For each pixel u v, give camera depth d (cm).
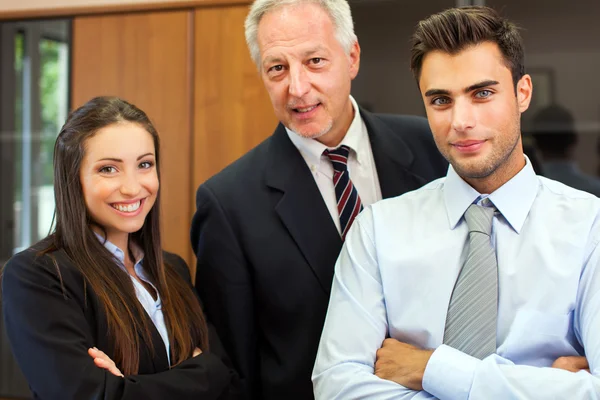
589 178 261
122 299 145
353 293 140
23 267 139
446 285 136
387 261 139
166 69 284
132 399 133
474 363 121
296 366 163
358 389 129
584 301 125
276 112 163
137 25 288
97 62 292
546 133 265
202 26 280
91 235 148
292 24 152
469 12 130
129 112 150
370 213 148
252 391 171
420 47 132
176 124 283
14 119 302
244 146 277
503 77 126
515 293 129
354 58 170
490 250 132
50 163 299
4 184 303
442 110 131
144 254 160
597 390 112
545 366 127
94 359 133
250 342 169
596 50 256
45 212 300
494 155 127
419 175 177
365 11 269
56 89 298
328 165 172
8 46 301
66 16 296
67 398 130
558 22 260
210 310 172
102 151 143
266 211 167
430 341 135
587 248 127
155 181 152
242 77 276
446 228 139
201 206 173
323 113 158
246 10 275
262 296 167
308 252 164
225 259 168
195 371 146
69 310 137
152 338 147
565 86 261
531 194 135
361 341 136
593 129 260
